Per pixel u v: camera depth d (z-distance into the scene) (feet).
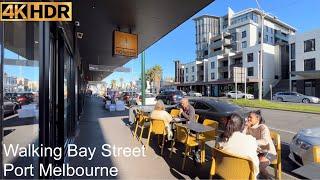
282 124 44.14
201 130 19.63
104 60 74.38
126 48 35.04
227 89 199.21
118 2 25.68
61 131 19.60
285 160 22.52
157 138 29.53
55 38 16.90
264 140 16.44
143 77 61.00
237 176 12.32
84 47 50.85
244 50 186.70
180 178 17.49
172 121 24.98
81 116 52.47
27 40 13.26
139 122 31.14
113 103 68.49
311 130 20.66
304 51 144.15
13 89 12.78
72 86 31.04
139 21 32.37
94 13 28.84
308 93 142.92
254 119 17.19
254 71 177.88
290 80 153.99
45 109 13.19
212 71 219.61
